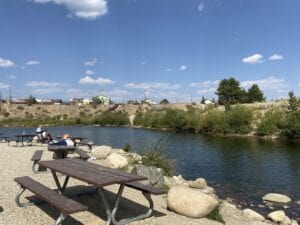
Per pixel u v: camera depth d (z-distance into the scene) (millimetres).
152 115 78500
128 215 7875
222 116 57156
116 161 14539
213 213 8422
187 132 60250
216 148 33812
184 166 22828
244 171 21109
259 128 49875
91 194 9562
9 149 20469
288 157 27344
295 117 46844
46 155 17891
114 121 87125
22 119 91625
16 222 7141
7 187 10102
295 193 15680
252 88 84312
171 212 8406
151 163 14117
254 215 10961
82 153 14180
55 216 7566
